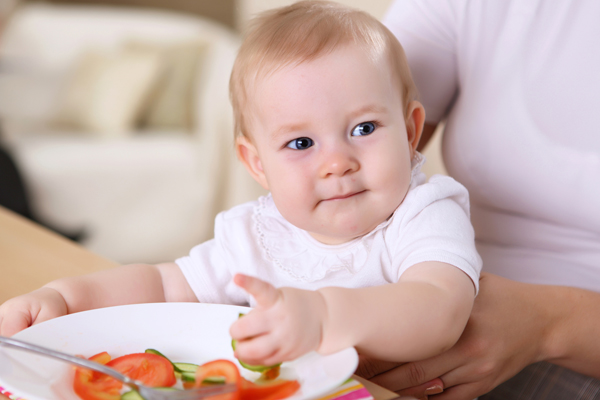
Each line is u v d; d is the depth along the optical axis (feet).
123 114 9.04
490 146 2.72
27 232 3.01
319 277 2.17
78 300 2.02
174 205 8.43
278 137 2.02
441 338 1.62
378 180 1.96
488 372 1.97
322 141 1.97
